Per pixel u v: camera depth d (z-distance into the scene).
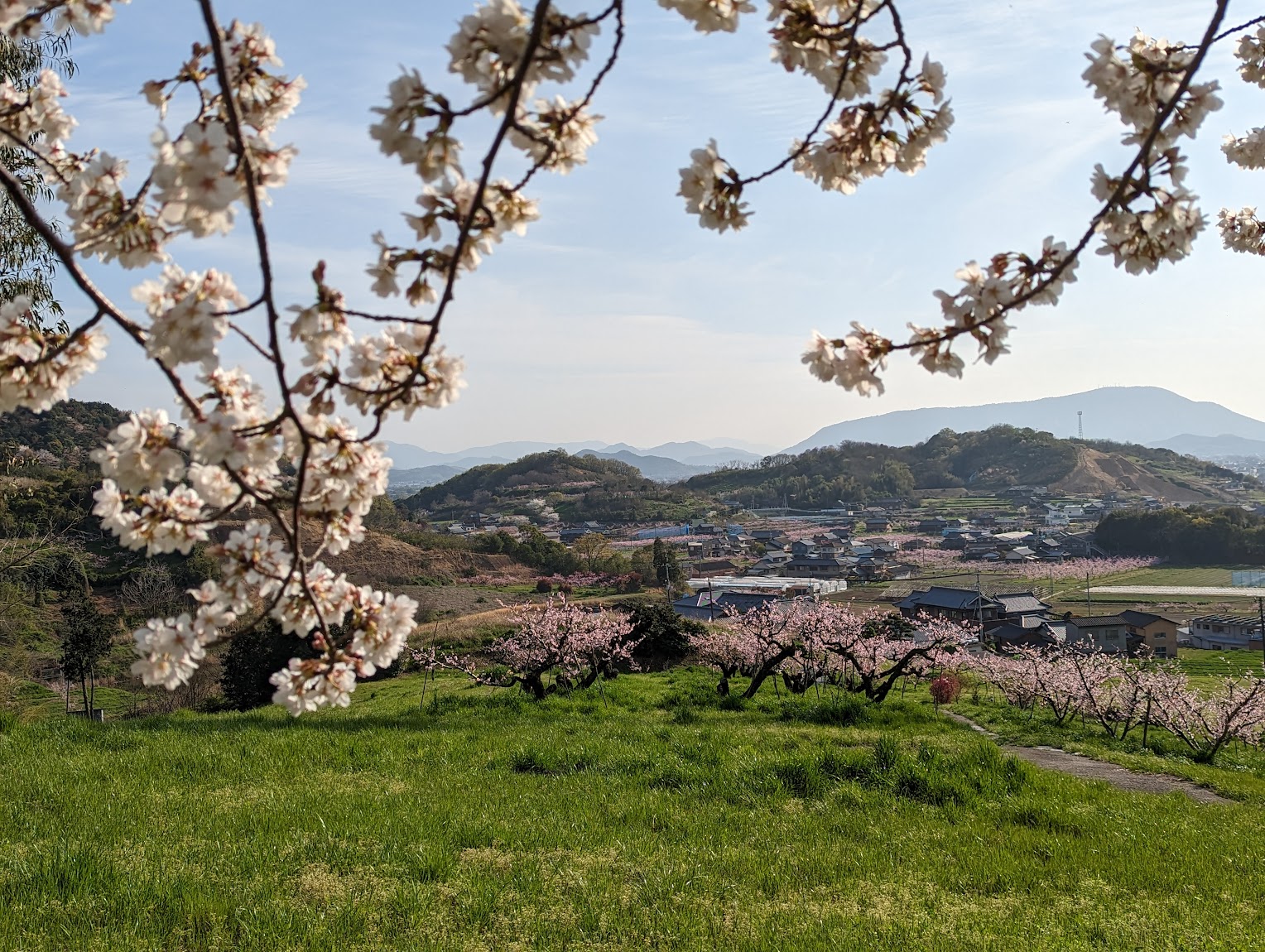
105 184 2.43
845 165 3.14
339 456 2.59
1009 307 2.91
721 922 6.04
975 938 5.80
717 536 143.38
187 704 35.59
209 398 2.47
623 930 5.80
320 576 2.75
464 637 44.28
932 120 3.03
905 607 77.75
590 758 11.88
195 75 2.52
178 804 8.64
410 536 82.50
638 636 32.47
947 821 9.34
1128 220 2.86
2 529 24.64
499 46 2.11
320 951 5.18
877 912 6.34
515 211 2.46
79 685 37.72
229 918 5.66
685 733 14.99
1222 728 18.97
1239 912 6.62
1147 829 9.28
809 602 35.44
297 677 2.69
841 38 2.88
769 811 9.42
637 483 197.75
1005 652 45.44
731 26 2.73
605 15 2.15
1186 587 93.75
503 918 5.93
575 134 2.45
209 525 2.55
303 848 7.20
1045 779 11.38
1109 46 2.86
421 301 2.51
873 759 11.47
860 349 3.06
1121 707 21.08
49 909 5.56
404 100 2.15
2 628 30.16
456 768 11.35
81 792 8.99
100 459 2.32
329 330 2.46
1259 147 5.54
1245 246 6.05
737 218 3.04
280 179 2.46
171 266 2.37
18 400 2.49
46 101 3.02
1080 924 6.23
